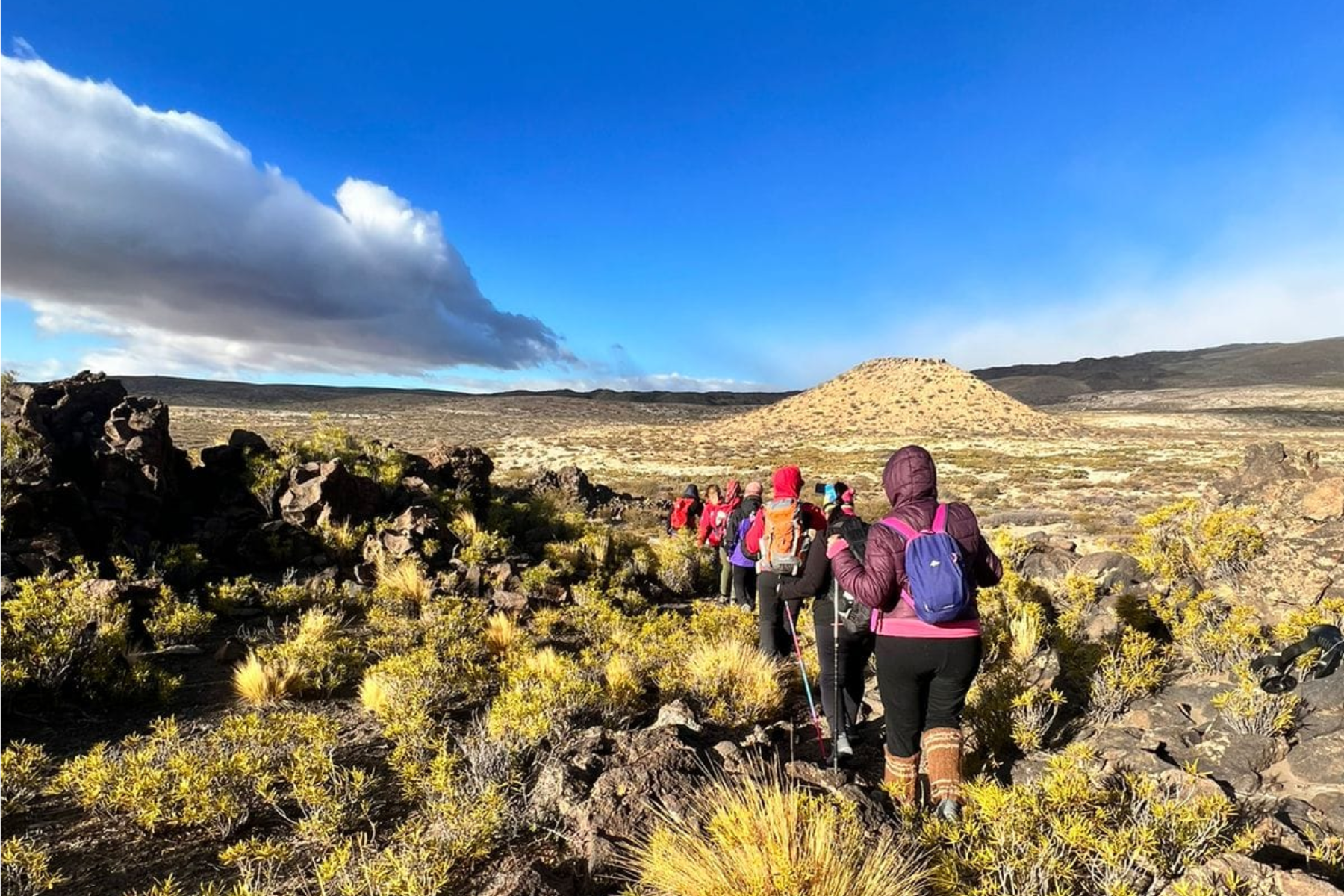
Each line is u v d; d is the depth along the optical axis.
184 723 5.45
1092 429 97.69
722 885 2.75
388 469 12.82
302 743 4.73
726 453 68.44
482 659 7.08
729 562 10.04
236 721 4.70
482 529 12.38
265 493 10.72
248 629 7.88
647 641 7.37
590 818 3.53
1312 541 5.86
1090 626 5.91
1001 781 4.04
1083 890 2.84
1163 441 80.56
